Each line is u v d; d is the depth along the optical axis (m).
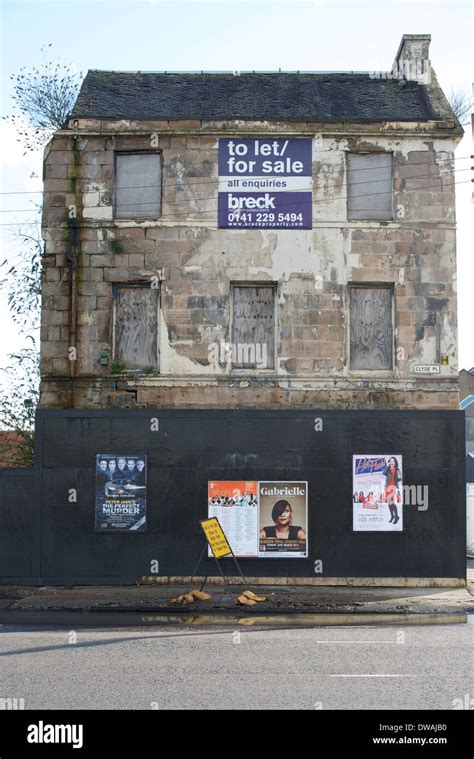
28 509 18.53
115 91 21.16
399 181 19.39
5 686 8.84
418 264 19.25
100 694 8.48
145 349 19.22
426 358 19.06
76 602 16.17
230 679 9.17
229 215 19.28
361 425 18.64
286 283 19.14
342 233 19.27
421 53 21.52
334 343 19.03
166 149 19.44
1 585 18.36
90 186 19.39
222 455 18.56
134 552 18.45
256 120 19.39
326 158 19.42
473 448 51.69
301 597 16.77
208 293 19.14
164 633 12.65
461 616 14.93
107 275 19.22
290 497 18.48
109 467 18.55
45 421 18.67
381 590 17.89
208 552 18.41
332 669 9.72
